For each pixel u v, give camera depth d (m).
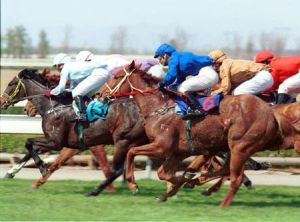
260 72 13.20
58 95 13.27
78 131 13.02
